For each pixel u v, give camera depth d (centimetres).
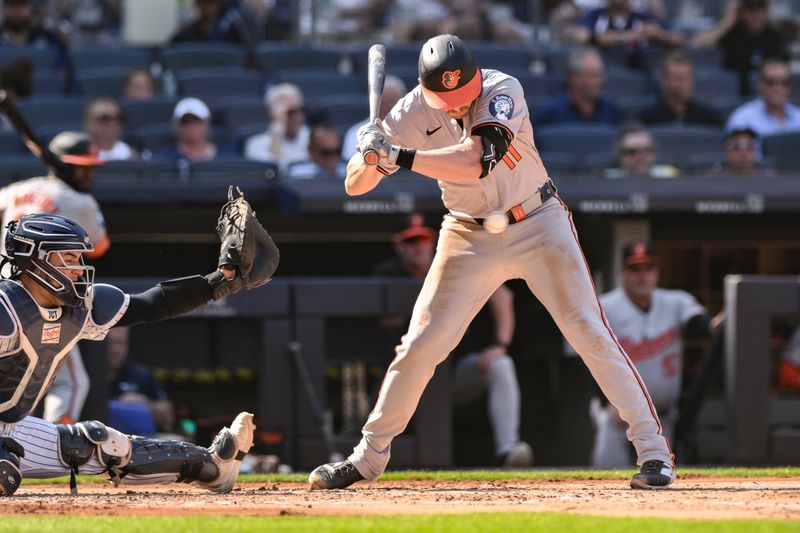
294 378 2959
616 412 3084
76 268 1543
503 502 1586
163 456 1692
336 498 1664
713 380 3175
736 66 4784
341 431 3162
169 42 4800
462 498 1653
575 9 5188
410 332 1720
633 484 1752
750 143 3669
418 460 2898
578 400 3419
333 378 3175
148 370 3014
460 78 1579
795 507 1492
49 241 1523
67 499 1642
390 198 3388
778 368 3241
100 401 2758
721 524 1292
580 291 1675
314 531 1257
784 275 3900
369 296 2973
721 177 3534
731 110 4350
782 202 3516
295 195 3362
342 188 3381
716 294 3884
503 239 1666
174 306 1633
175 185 3438
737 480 1989
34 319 1524
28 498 1670
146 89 4188
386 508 1501
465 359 3209
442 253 1698
